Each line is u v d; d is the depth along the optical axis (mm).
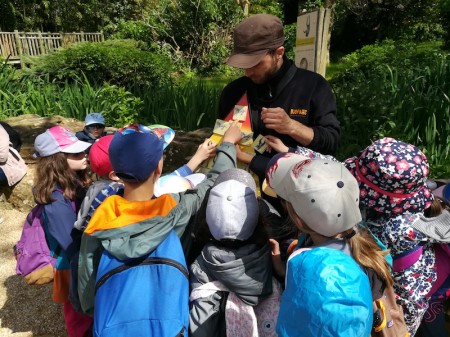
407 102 4164
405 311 1634
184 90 5695
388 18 21641
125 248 1302
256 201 1439
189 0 15750
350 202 1241
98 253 1422
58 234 2061
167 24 16203
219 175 1576
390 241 1575
